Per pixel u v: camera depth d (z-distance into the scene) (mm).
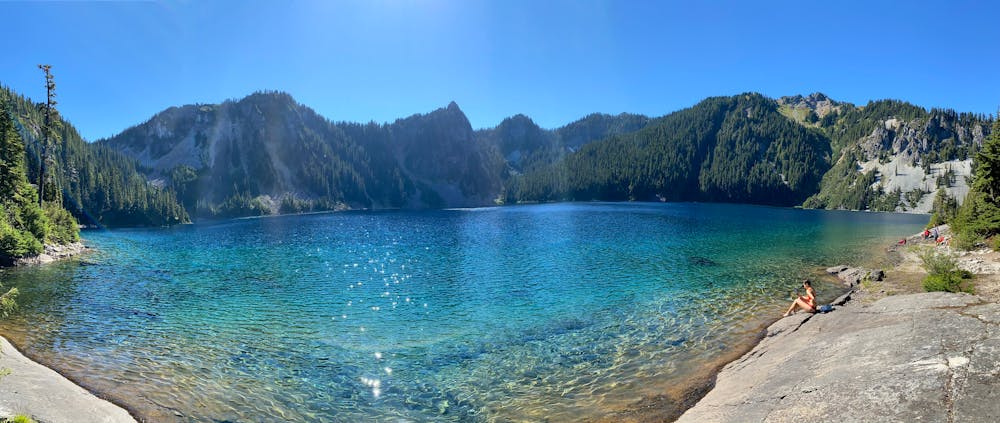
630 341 20594
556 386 16188
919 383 10406
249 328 23141
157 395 15297
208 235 85438
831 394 11055
